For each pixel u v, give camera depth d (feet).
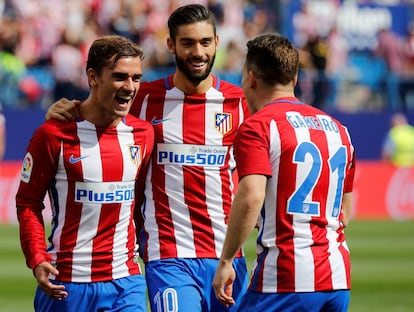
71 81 224.12
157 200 67.72
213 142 68.39
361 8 246.06
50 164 58.95
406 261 141.38
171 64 232.32
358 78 234.58
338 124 54.85
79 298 59.41
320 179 52.54
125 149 60.54
